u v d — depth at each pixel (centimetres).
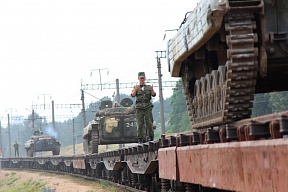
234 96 1759
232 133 1630
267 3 1716
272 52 1739
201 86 2280
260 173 1280
